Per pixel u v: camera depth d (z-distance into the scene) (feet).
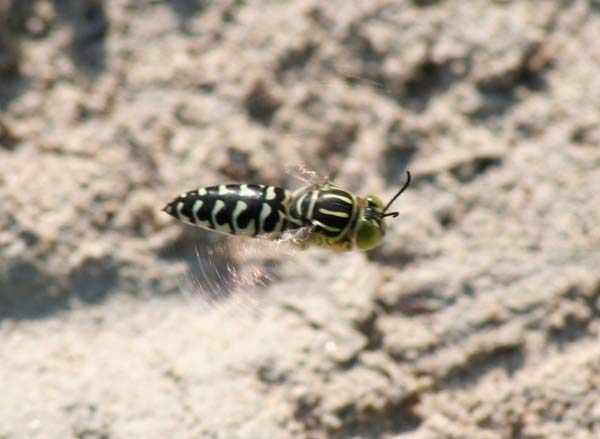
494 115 0.82
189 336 0.78
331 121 0.82
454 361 0.78
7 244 0.79
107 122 0.82
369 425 0.77
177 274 0.79
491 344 0.78
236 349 0.77
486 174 0.81
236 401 0.76
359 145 0.82
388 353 0.78
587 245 0.79
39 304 0.79
